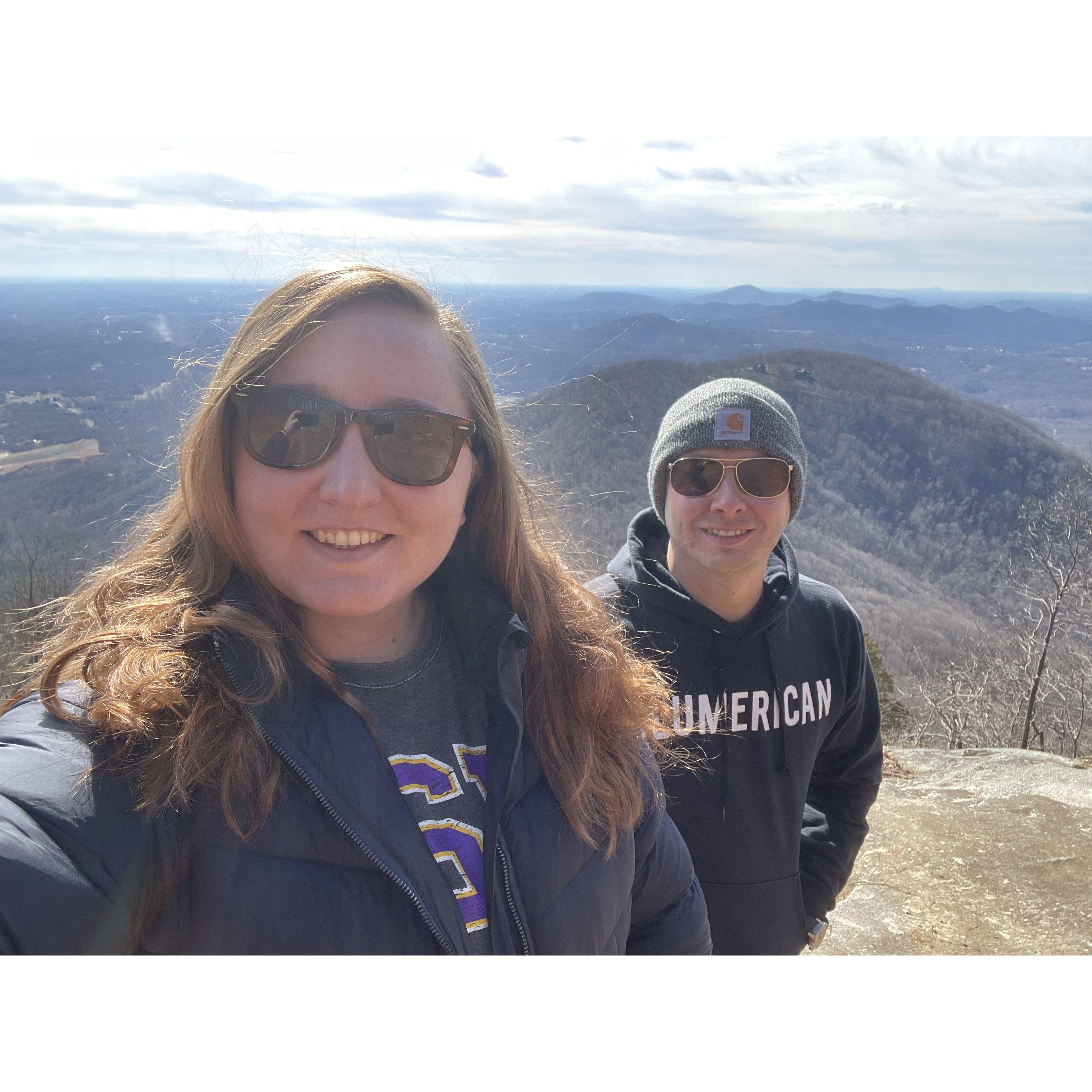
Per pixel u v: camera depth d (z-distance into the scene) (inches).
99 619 36.2
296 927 31.2
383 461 33.6
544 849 37.5
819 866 80.4
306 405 33.2
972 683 591.5
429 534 35.5
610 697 42.5
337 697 34.6
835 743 79.3
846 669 76.6
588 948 38.4
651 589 72.5
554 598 44.8
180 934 31.0
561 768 39.1
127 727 29.6
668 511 74.9
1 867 26.4
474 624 39.6
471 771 37.8
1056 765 179.8
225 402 34.9
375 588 34.1
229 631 32.9
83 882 27.7
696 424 71.3
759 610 72.3
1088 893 125.6
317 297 33.8
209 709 31.4
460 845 36.0
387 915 32.4
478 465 41.9
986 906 122.9
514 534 42.3
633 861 42.2
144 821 29.9
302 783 32.7
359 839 31.9
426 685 38.7
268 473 33.5
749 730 70.9
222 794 30.5
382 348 34.2
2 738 30.7
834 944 112.5
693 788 70.1
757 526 69.1
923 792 167.2
